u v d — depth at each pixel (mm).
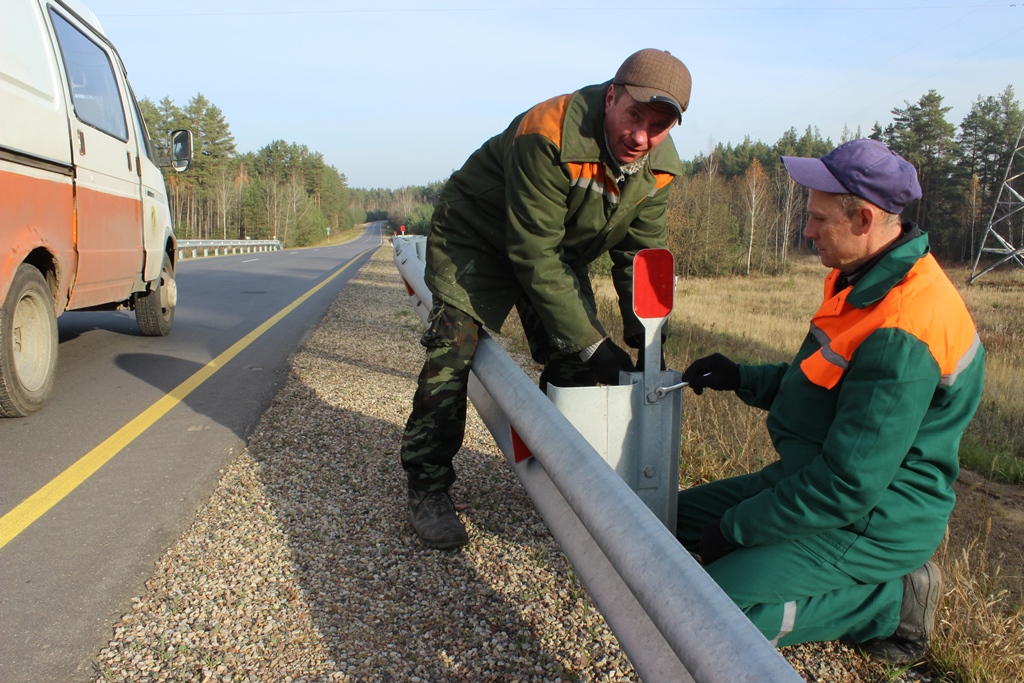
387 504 3252
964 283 41219
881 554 1987
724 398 5449
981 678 2094
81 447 4043
